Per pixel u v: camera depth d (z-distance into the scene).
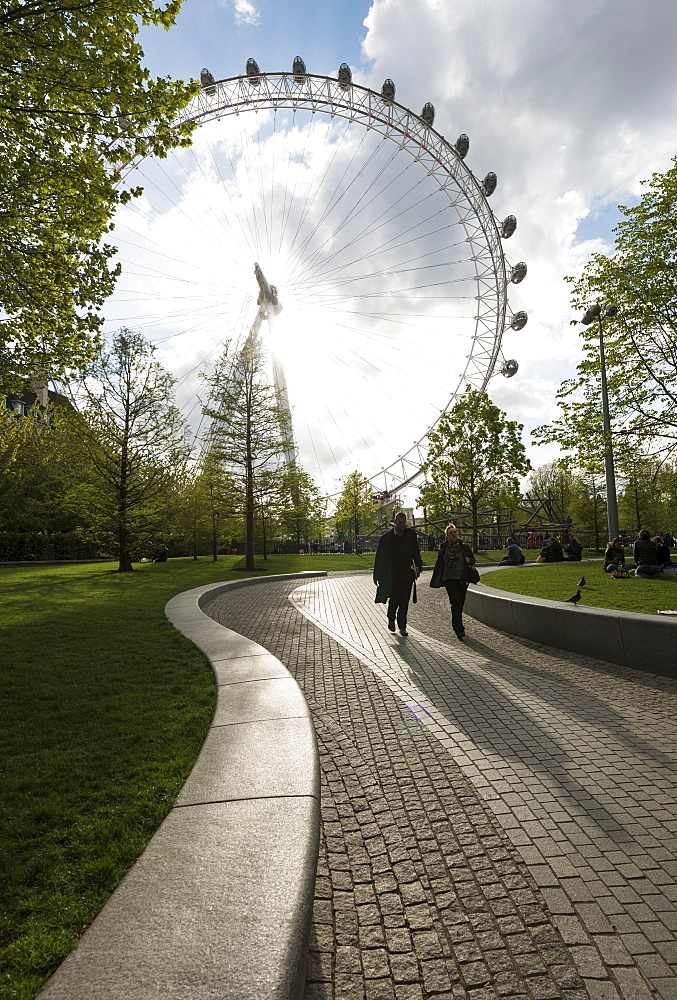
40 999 1.95
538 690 6.81
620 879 3.17
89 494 24.48
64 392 11.70
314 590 18.47
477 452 34.62
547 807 3.99
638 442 16.64
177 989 1.97
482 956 2.65
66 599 14.08
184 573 23.73
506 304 49.03
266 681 6.34
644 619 7.62
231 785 3.69
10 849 3.18
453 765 4.73
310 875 2.68
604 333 16.77
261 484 27.08
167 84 7.54
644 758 4.76
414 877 3.26
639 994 2.41
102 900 2.71
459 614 10.18
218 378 28.39
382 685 7.11
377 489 63.38
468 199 47.50
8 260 8.23
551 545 23.67
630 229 15.52
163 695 5.98
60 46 6.97
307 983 2.50
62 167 7.82
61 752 4.52
